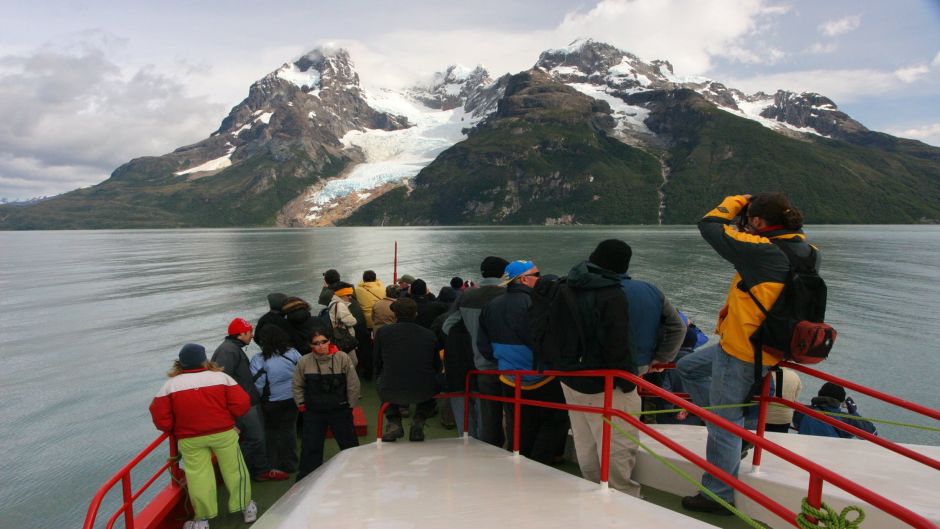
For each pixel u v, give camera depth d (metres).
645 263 62.53
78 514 8.90
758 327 4.18
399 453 6.42
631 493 5.26
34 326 26.81
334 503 4.60
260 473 7.66
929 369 19.70
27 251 101.12
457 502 4.55
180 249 100.19
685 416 8.12
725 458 4.88
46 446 11.86
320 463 7.20
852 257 71.75
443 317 9.52
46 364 19.27
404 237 145.12
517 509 4.32
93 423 13.29
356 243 115.50
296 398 7.22
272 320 8.36
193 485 5.91
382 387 6.84
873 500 2.42
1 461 11.08
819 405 8.05
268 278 48.44
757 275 4.14
